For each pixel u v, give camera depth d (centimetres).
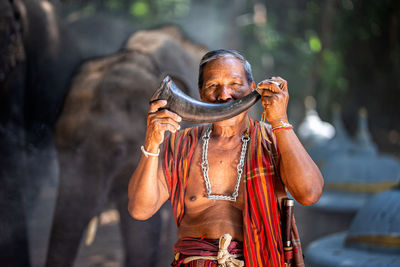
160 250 816
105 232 1170
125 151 786
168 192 361
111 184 776
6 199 730
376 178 1602
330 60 3372
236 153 349
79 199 740
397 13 3216
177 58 924
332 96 3700
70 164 760
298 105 3206
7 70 773
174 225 867
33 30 866
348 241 721
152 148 327
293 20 3309
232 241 330
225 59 345
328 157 2072
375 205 716
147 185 329
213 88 345
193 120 323
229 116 319
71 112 790
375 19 3275
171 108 324
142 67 850
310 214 1492
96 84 813
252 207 329
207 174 344
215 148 354
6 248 713
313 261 700
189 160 354
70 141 770
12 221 728
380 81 3631
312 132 2883
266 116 323
